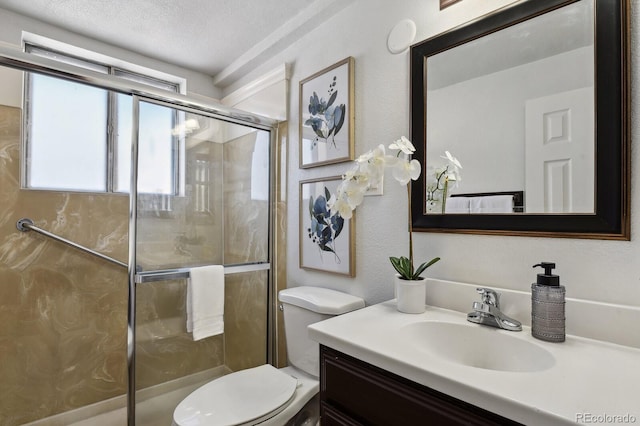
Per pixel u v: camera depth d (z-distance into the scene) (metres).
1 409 1.55
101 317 1.83
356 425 0.81
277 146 2.01
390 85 1.36
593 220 0.86
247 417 1.10
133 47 2.04
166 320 1.71
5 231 1.57
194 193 1.76
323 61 1.67
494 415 0.58
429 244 1.21
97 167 1.88
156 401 1.67
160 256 1.63
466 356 0.93
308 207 1.76
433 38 1.20
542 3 0.95
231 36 1.92
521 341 0.85
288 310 1.53
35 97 1.68
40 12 1.68
